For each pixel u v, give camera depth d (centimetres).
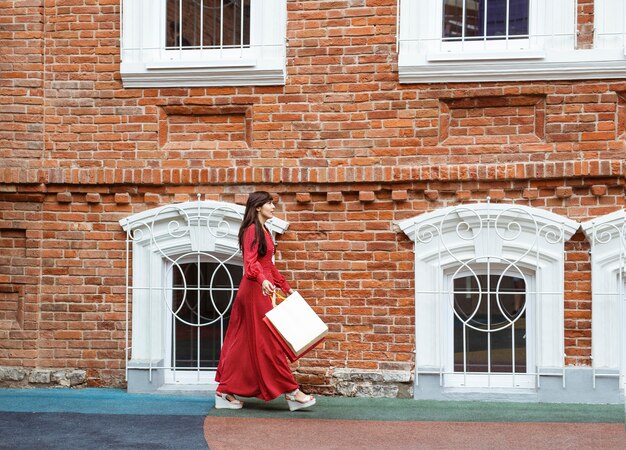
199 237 776
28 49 795
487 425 645
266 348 673
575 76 730
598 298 722
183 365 799
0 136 795
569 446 582
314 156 766
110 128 788
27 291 795
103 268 789
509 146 740
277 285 695
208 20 794
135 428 636
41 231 795
